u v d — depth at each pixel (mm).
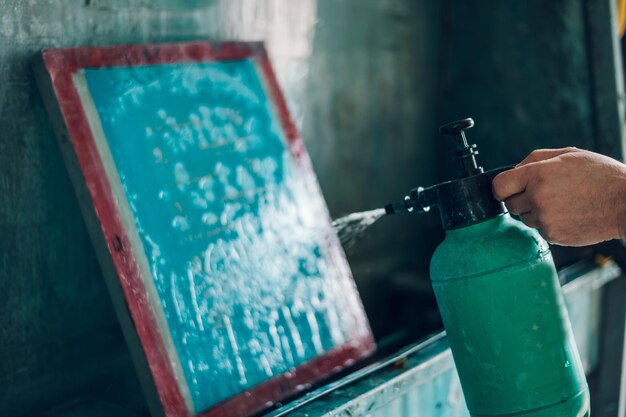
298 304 1468
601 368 2119
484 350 1137
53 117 1301
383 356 1846
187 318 1299
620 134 2072
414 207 1189
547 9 2131
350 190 2080
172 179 1376
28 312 1388
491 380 1145
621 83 2076
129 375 1543
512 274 1111
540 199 1034
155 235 1312
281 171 1558
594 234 1049
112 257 1245
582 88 2104
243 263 1414
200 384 1272
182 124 1436
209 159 1446
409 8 2197
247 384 1330
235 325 1356
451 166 2365
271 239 1479
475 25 2268
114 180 1295
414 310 2135
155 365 1232
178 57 1492
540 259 1137
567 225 1039
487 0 2234
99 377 1495
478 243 1126
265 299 1420
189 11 1618
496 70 2252
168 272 1304
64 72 1310
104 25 1461
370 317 2113
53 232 1414
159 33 1562
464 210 1134
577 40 2090
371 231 2129
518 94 2223
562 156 1049
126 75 1392
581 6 2066
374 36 2105
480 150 2320
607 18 2035
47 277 1411
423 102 2293
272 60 1828
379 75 2135
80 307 1464
